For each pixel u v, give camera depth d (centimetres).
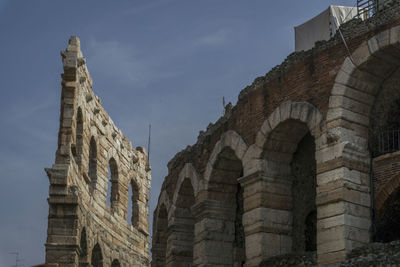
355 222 2480
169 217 3828
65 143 3512
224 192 3353
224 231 3309
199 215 3353
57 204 3431
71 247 3391
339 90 2611
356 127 2600
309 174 3056
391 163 2561
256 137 2986
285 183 2958
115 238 4384
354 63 2592
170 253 3688
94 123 4169
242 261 3303
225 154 3266
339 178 2511
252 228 2897
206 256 3244
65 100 3584
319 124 2648
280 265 2680
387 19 2530
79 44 3728
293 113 2791
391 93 2662
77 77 3678
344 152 2541
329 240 2481
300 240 2953
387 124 2692
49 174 3441
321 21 3578
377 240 2536
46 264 3350
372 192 2566
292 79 2861
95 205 4028
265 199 2906
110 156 4469
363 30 2597
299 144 3027
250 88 3123
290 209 2934
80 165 3741
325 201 2528
